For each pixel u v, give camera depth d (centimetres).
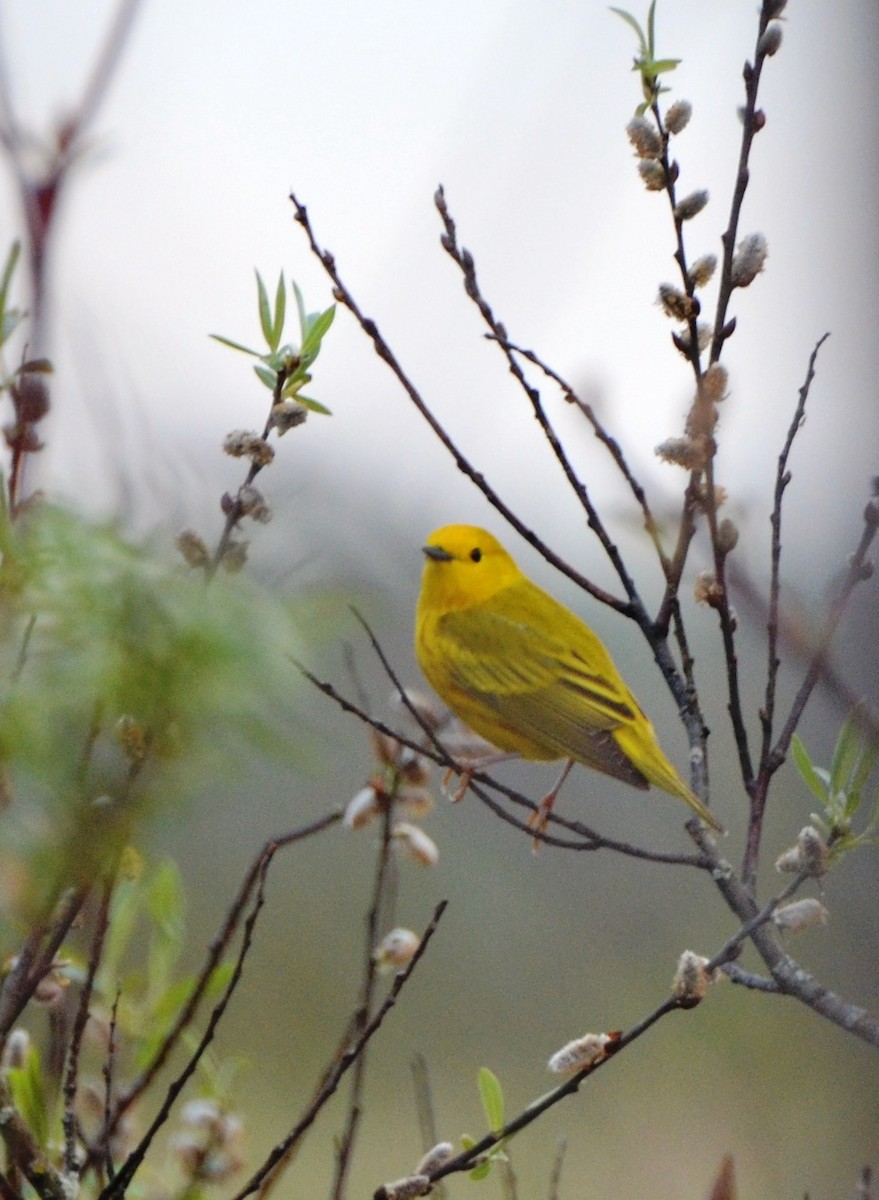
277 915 1780
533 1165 1507
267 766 246
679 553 739
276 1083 1648
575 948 1655
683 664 768
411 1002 1725
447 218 714
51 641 225
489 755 1286
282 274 575
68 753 229
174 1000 718
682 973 598
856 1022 652
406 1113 1641
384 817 714
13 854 223
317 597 237
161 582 228
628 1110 1510
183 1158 693
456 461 736
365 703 733
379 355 720
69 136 396
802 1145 1423
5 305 363
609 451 734
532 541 758
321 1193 1524
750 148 691
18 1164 534
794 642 699
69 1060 573
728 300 693
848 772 658
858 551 699
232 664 223
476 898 1669
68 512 232
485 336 722
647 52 690
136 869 508
